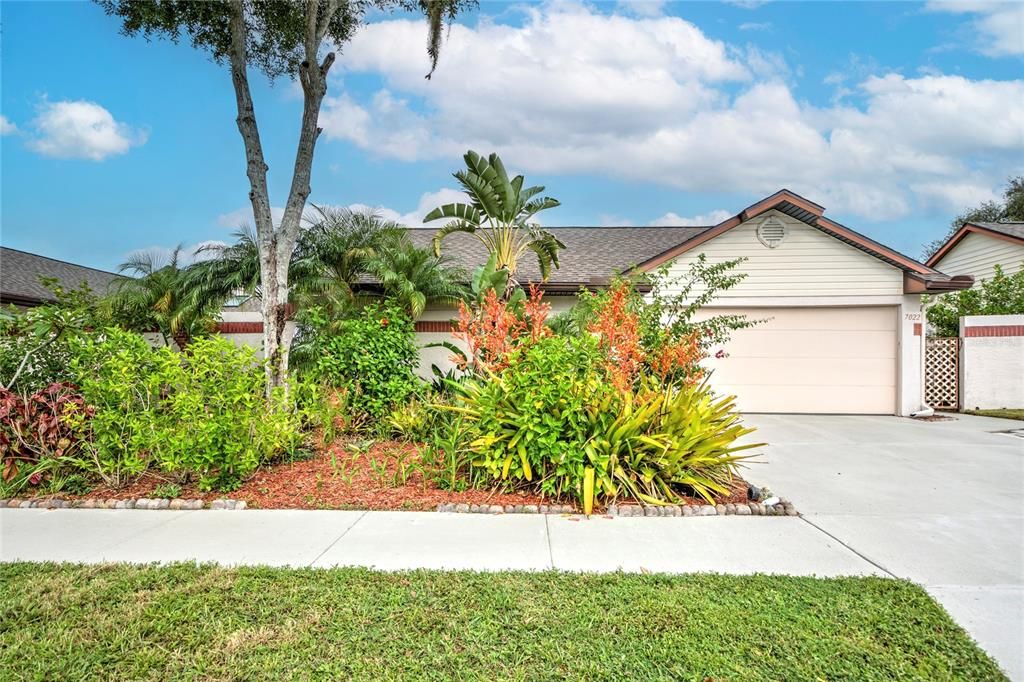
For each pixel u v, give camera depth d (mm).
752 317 12445
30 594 3416
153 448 5734
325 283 10320
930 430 9922
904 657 2746
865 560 4004
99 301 10539
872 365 12266
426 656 2770
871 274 12117
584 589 3471
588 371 5719
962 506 5305
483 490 5676
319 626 3047
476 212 11711
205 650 2824
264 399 6445
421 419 7664
